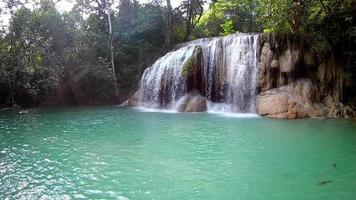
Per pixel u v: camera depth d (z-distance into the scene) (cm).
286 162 918
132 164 913
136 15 3269
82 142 1196
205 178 798
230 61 2062
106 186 752
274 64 1872
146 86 2469
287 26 2106
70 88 2752
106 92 2738
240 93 1992
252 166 886
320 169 857
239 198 680
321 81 1856
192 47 2253
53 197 688
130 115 1919
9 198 683
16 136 1325
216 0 3500
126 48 2956
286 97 1758
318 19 1892
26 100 2606
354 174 816
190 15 3250
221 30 3619
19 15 2603
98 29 3145
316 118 1683
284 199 673
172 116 1834
